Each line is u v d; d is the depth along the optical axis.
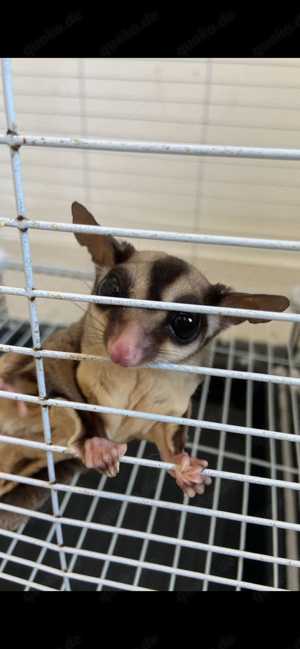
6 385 0.12
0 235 0.24
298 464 0.17
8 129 0.06
